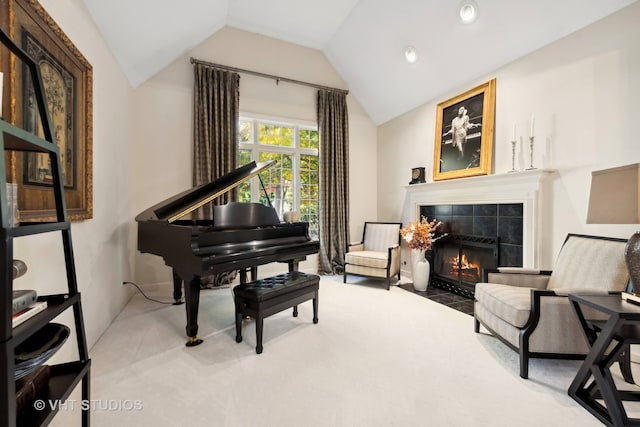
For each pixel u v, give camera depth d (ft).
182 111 12.37
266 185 14.55
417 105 13.99
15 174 4.33
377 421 4.63
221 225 8.88
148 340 7.48
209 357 6.61
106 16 7.63
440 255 12.71
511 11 8.70
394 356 6.66
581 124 7.89
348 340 7.48
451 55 11.03
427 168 13.47
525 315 5.93
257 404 5.03
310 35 14.07
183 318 9.00
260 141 14.47
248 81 13.70
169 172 12.16
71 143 6.15
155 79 11.89
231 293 11.68
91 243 7.20
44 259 5.14
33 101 4.78
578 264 6.89
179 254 7.34
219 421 4.63
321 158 15.02
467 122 11.27
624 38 7.06
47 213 5.16
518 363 6.40
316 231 15.88
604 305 4.84
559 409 4.94
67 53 5.93
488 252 10.56
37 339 3.23
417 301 10.72
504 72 9.98
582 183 7.88
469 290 11.12
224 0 10.97
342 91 15.64
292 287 7.72
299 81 14.76
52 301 3.41
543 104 8.83
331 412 4.83
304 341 7.42
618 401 4.56
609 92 7.33
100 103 7.94
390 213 15.97
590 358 4.95
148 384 5.59
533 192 8.75
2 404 2.35
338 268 15.39
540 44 8.82
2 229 2.38
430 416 4.75
